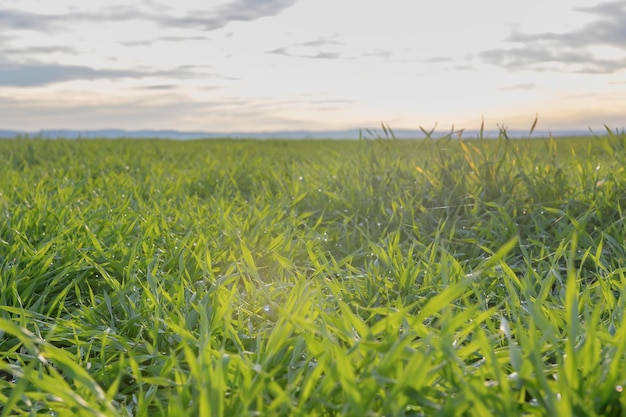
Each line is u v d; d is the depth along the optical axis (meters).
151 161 8.60
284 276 3.10
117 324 2.40
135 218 3.77
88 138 12.96
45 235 3.31
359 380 1.40
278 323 1.80
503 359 1.64
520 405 1.37
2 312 2.33
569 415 1.19
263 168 7.24
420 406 1.43
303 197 4.75
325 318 1.80
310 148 13.15
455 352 1.51
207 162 8.00
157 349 2.07
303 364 1.76
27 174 6.57
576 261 3.29
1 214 3.55
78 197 4.76
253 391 1.41
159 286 2.61
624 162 4.28
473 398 1.24
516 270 3.06
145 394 1.86
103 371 1.93
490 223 3.71
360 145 5.59
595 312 1.53
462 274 2.67
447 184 4.45
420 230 3.93
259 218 3.81
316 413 1.42
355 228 4.05
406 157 5.38
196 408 1.46
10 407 1.39
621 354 1.34
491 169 4.34
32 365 1.45
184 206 4.43
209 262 2.78
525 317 2.18
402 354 1.51
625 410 1.29
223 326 2.15
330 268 2.90
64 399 1.45
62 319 2.26
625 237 3.33
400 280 2.68
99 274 2.95
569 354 1.35
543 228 3.72
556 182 4.14
